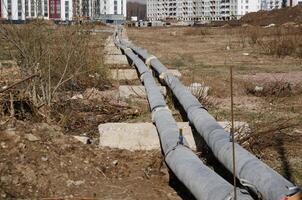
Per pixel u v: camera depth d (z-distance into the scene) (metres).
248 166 4.71
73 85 10.77
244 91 11.59
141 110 9.11
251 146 6.71
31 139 5.92
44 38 9.32
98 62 12.30
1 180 5.06
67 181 5.36
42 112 7.75
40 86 8.27
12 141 5.73
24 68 8.48
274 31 38.59
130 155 6.53
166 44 30.62
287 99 10.68
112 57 16.53
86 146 6.43
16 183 5.10
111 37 26.83
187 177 4.88
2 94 7.64
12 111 6.97
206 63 18.30
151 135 7.00
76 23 10.89
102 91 11.30
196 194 4.58
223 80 13.20
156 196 5.26
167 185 5.60
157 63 13.38
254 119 8.61
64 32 10.36
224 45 28.48
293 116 8.91
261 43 25.83
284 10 73.50
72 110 8.70
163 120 6.95
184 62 18.58
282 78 13.72
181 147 5.64
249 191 4.51
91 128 7.95
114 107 9.27
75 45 10.49
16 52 9.45
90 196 5.11
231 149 5.25
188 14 90.56
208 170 4.84
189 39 36.59
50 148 5.90
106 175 5.72
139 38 37.69
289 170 6.08
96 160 6.06
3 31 8.77
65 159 5.78
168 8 102.94
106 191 5.29
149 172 5.95
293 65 17.69
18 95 7.72
